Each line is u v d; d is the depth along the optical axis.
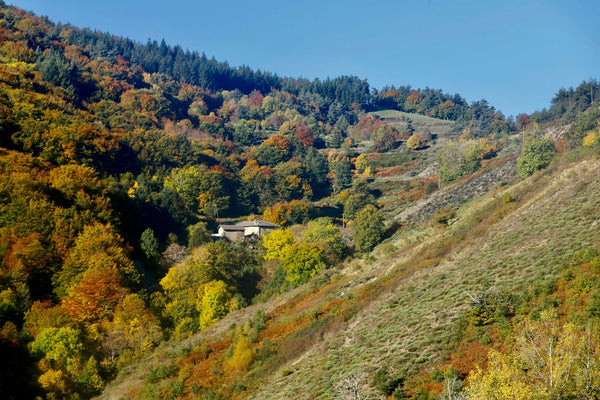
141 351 51.22
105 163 116.00
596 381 17.86
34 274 60.25
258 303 63.06
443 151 163.12
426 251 50.75
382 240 89.00
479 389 18.95
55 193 76.44
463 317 30.27
